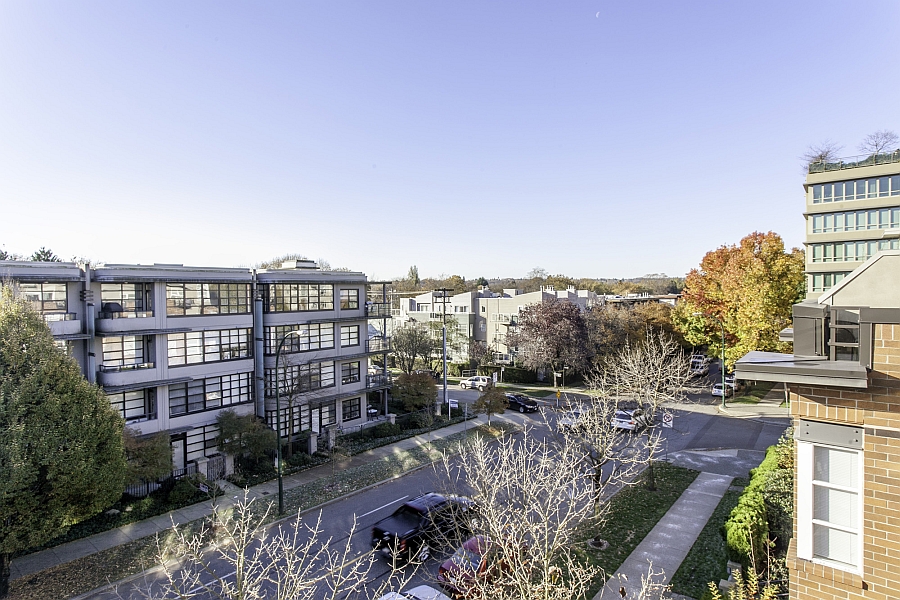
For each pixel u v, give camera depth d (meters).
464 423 32.72
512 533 9.73
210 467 22.28
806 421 6.78
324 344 29.61
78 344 21.05
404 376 33.69
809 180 46.00
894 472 6.17
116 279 21.41
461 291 104.19
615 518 17.91
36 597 13.62
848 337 6.78
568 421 22.67
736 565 13.07
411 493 21.00
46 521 14.07
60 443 14.42
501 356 57.03
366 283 32.06
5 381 13.91
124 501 19.47
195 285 24.14
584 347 44.22
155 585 14.22
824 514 6.74
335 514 19.08
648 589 10.41
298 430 27.77
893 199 42.69
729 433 30.42
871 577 6.28
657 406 24.80
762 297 36.88
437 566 14.94
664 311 56.25
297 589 8.83
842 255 44.84
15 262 19.09
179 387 23.34
